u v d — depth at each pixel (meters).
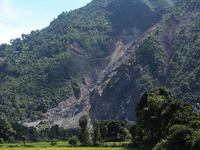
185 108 68.44
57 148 88.06
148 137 81.19
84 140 104.81
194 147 46.47
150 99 79.25
